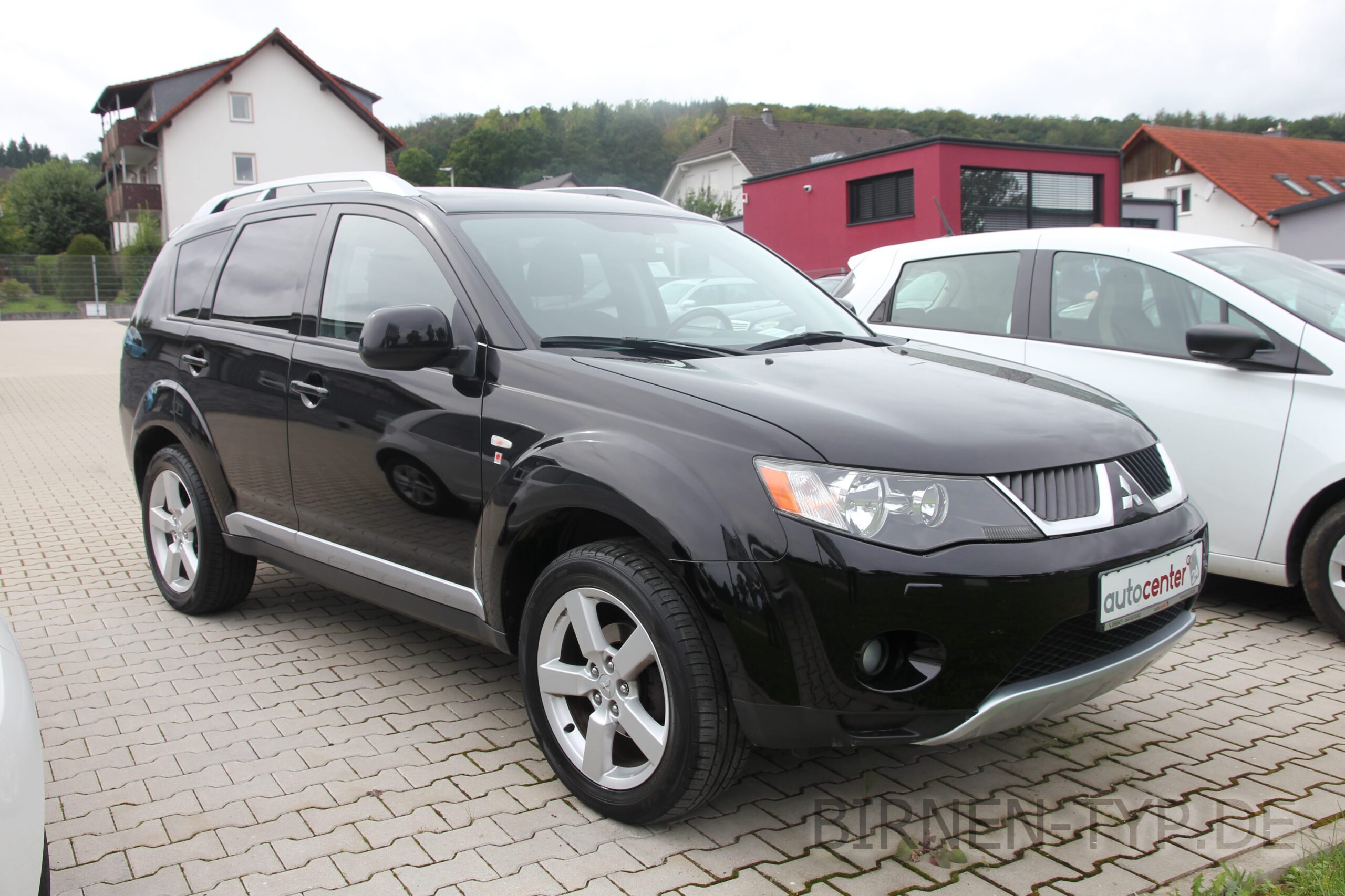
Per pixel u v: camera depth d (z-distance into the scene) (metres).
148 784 3.10
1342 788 3.02
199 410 4.29
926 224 25.73
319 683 3.89
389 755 3.28
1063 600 2.52
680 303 3.63
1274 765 3.17
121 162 53.72
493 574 3.06
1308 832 2.76
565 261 3.54
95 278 41.44
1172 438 4.50
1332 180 45.28
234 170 48.03
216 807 2.95
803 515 2.47
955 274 5.53
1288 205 42.66
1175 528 2.87
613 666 2.78
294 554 3.93
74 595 5.08
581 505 2.76
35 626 4.59
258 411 3.96
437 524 3.26
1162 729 3.46
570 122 111.81
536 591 2.95
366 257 3.71
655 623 2.62
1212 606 4.77
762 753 3.33
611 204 4.10
